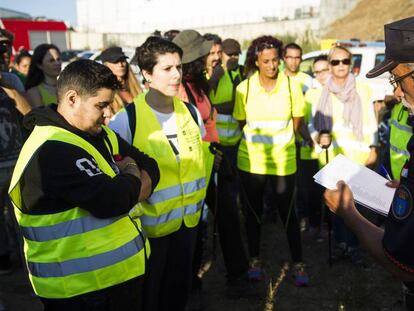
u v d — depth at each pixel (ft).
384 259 5.19
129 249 6.70
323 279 12.39
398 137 11.33
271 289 11.52
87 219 6.26
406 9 86.33
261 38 11.69
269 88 11.66
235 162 15.10
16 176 6.15
